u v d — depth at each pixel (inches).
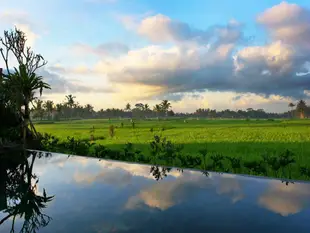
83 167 265.1
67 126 3164.4
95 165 278.5
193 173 228.2
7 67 492.4
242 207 132.0
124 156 403.2
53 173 232.2
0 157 348.5
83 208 130.6
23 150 424.2
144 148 752.3
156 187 176.9
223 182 192.9
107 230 102.3
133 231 101.3
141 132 1836.9
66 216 119.0
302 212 124.5
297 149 761.6
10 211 127.1
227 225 108.3
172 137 1371.8
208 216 118.7
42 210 127.4
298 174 354.9
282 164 288.4
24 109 506.0
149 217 117.6
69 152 468.1
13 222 112.3
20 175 221.9
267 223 111.2
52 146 500.1
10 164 285.6
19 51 493.0
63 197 152.5
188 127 2615.7
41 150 453.7
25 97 487.2
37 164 287.3
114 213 121.8
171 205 135.1
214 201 143.0
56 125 3521.2
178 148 386.0
